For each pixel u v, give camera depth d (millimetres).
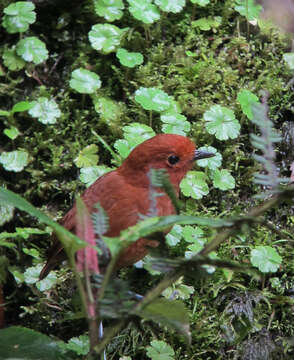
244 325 6734
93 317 2746
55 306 6914
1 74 7953
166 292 6523
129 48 8250
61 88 8172
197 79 7930
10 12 7910
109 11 8094
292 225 7230
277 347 6719
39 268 6910
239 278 6883
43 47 7848
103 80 8188
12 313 7184
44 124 7828
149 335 6617
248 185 7473
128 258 5547
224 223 2504
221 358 6676
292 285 6930
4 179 7734
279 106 7805
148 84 7922
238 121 7430
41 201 7680
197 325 6664
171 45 8234
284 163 7559
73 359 5719
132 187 5594
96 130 7812
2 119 7809
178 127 7230
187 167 5852
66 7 8422
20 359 4590
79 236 2736
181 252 6898
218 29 8391
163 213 5703
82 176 7125
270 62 7992
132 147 7066
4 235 6613
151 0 8094
